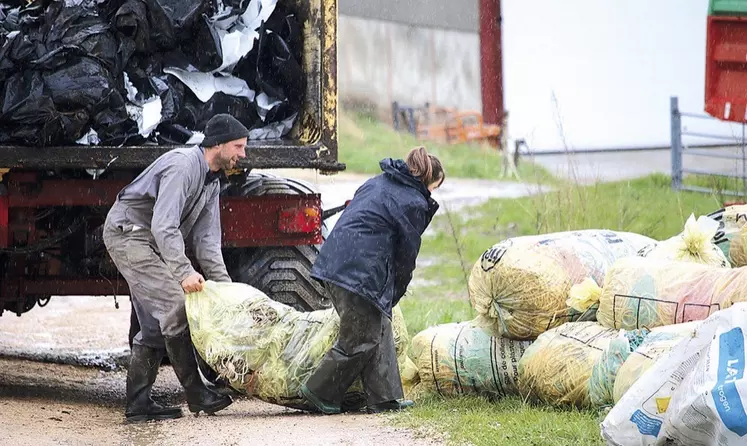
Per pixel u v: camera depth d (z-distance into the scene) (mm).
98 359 31656
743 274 19125
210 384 23344
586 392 19844
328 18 25250
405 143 95688
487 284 21656
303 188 26859
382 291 21203
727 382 14867
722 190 44969
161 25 25016
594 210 40125
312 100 25969
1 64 23922
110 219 22094
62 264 26578
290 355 21859
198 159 21906
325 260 21281
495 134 97500
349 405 22375
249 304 22078
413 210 21297
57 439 20359
